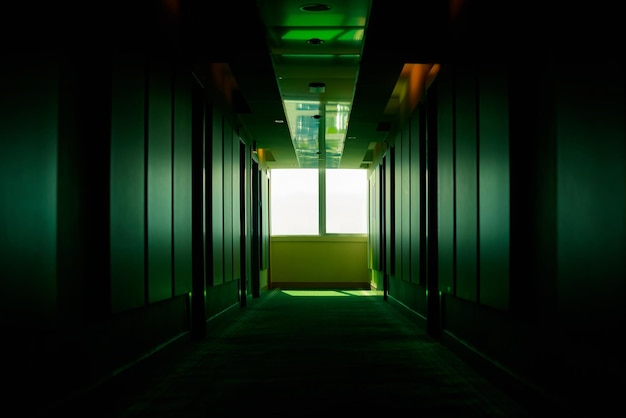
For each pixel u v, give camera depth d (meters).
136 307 4.60
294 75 9.88
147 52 4.92
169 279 5.58
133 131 4.54
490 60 4.77
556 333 3.64
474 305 5.54
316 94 11.35
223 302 9.03
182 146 6.14
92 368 3.92
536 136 4.05
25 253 3.25
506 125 4.36
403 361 5.78
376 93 8.60
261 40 6.34
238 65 7.25
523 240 4.24
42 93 3.39
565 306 3.41
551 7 3.66
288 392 4.50
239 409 4.00
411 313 8.95
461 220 5.77
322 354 6.18
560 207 3.48
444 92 6.55
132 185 4.51
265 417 3.81
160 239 5.28
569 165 3.36
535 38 3.98
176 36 5.89
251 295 12.90
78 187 3.73
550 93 3.79
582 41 3.19
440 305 6.93
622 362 2.83
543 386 3.84
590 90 3.10
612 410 2.93
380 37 6.11
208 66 7.50
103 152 4.04
